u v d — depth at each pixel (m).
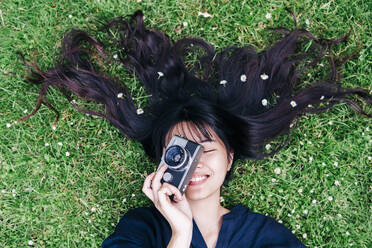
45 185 2.60
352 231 2.60
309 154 2.62
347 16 2.61
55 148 2.60
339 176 2.61
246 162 2.60
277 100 2.52
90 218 2.59
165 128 2.09
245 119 2.23
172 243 1.79
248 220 2.19
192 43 2.52
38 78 2.50
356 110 2.51
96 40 2.50
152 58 2.58
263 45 2.61
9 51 2.58
